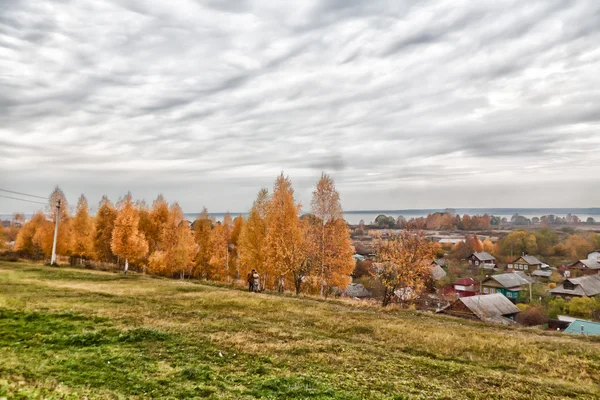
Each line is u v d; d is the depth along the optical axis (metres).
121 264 55.94
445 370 11.70
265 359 11.34
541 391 10.37
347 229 36.56
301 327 16.94
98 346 11.23
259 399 8.20
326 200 34.75
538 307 60.75
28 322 13.30
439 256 133.75
